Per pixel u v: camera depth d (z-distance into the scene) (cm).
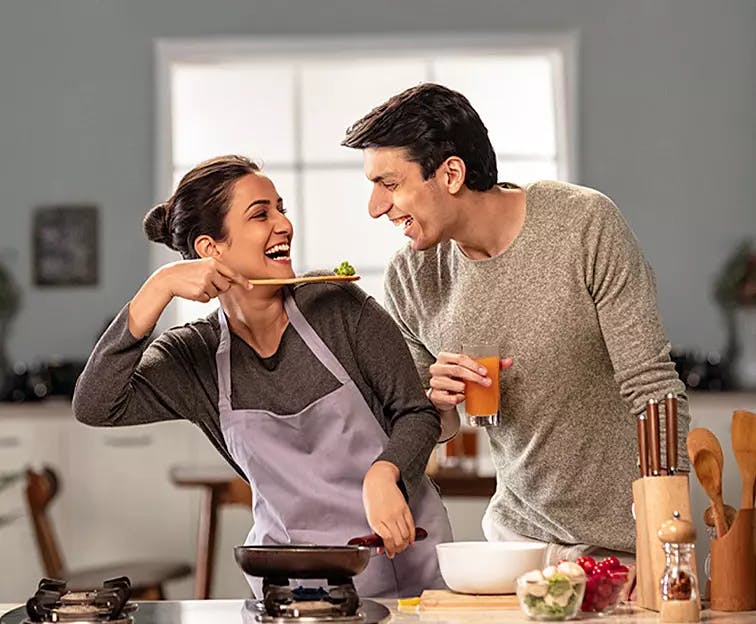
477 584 235
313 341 264
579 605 217
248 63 749
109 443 700
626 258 266
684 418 256
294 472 262
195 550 698
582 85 737
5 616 226
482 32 738
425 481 276
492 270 277
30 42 748
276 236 259
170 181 748
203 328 271
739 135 733
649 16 738
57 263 745
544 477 283
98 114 748
